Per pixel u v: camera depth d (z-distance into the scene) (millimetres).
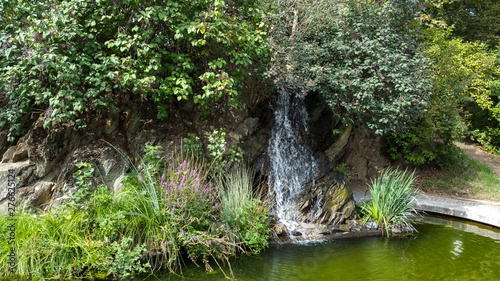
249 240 4703
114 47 4922
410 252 4977
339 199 6148
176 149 5531
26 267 3654
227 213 4730
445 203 7633
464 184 9016
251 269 4199
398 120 6039
